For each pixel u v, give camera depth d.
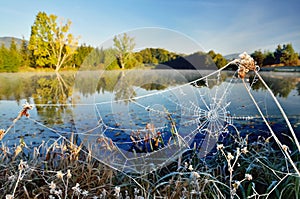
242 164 1.50
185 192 1.17
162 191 1.24
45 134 2.32
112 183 1.38
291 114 2.31
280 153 1.66
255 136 2.00
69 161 1.56
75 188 1.03
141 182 1.35
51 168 1.49
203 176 1.38
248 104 2.38
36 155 1.55
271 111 2.42
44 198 1.17
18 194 1.23
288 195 1.19
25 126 2.61
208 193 1.23
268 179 1.32
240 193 1.31
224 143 1.85
